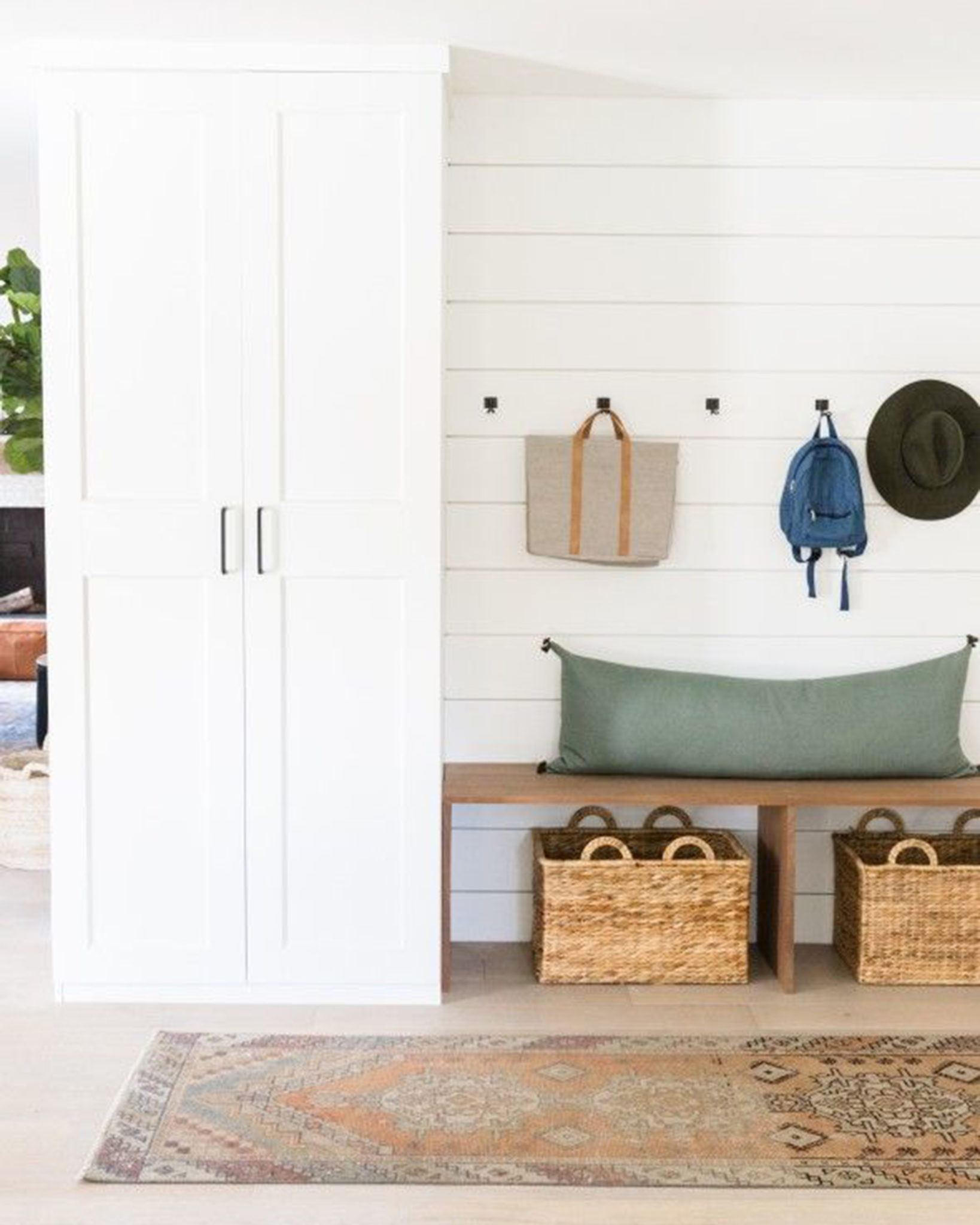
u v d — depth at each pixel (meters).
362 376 3.76
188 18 3.49
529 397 4.32
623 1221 2.79
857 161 4.27
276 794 3.84
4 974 4.10
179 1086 3.35
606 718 4.20
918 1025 3.78
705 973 4.06
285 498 3.79
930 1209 2.84
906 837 4.36
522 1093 3.34
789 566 4.36
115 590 3.80
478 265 4.29
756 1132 3.15
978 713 4.40
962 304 4.31
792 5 3.42
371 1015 3.82
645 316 4.31
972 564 4.36
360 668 3.82
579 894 4.03
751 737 4.16
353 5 3.41
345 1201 2.85
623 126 4.26
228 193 3.72
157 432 3.77
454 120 4.25
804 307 4.31
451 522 4.35
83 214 3.72
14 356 4.91
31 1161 3.01
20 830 5.17
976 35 3.65
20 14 3.46
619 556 4.25
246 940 3.88
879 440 4.30
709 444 4.34
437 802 3.85
